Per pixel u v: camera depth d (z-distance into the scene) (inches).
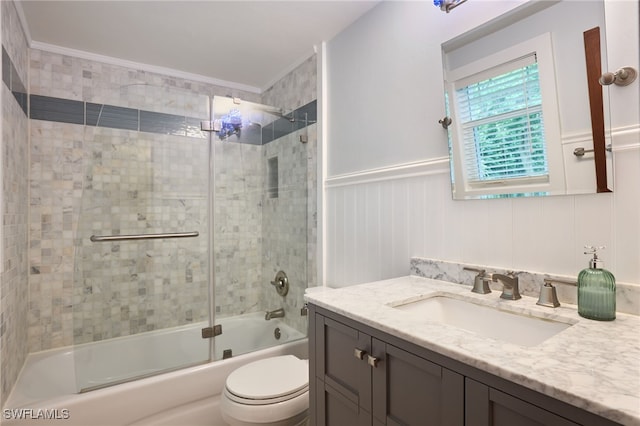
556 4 40.6
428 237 57.3
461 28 52.2
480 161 49.0
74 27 76.6
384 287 49.8
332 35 81.6
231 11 71.5
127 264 79.4
